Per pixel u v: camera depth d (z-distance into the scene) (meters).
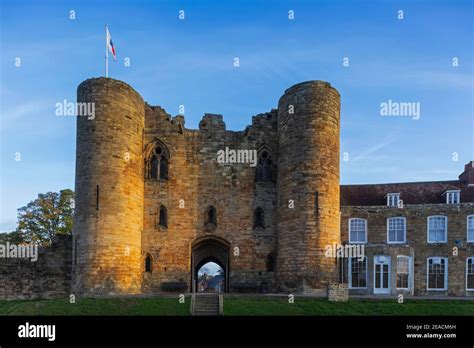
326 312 22.11
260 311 21.84
